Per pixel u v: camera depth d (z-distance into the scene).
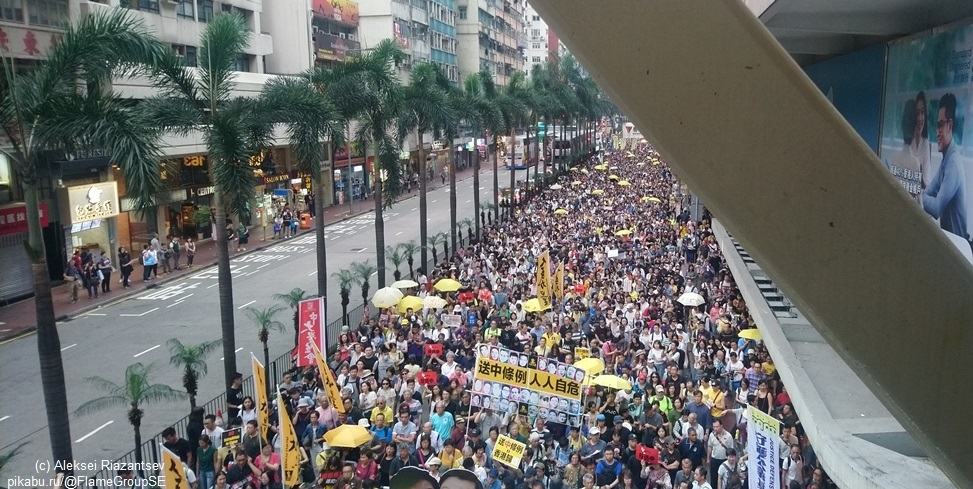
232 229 43.66
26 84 13.27
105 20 13.95
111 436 17.14
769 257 1.79
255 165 23.30
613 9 1.76
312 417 13.02
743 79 1.74
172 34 42.00
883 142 14.88
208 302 30.77
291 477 10.95
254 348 24.20
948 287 1.79
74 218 34.78
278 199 53.94
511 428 11.70
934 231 1.79
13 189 31.83
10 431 17.53
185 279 35.81
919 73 12.73
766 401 13.29
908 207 1.77
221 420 13.95
